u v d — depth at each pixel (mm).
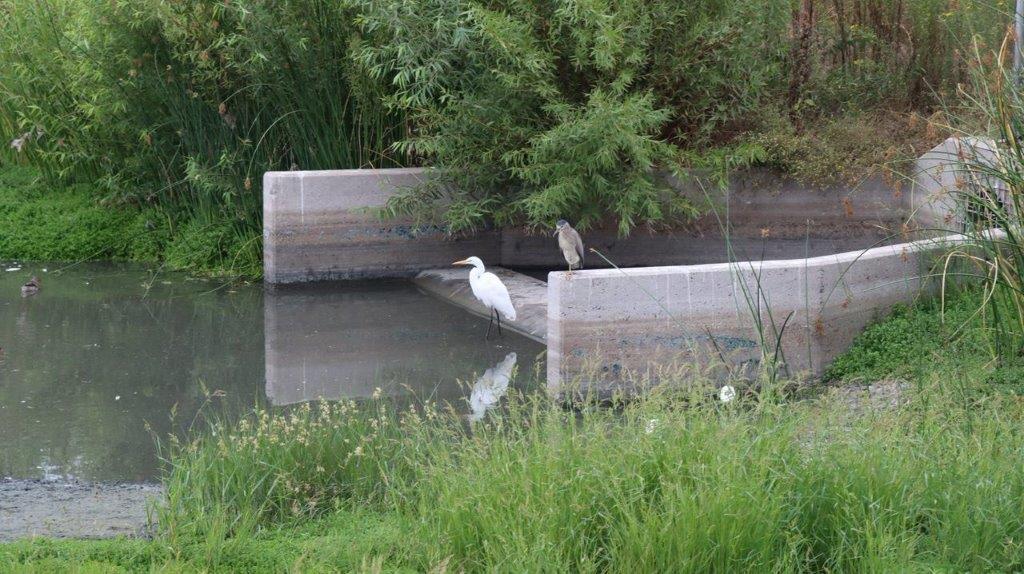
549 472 5094
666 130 13633
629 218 12344
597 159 12047
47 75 15078
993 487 5051
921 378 7242
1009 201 8375
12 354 9875
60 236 14477
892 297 9250
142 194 14859
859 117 14391
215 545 5129
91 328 10922
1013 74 8609
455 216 12867
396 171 13242
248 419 8086
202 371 9453
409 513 5402
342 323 11281
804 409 5754
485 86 12398
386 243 13414
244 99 13656
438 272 13352
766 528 4688
